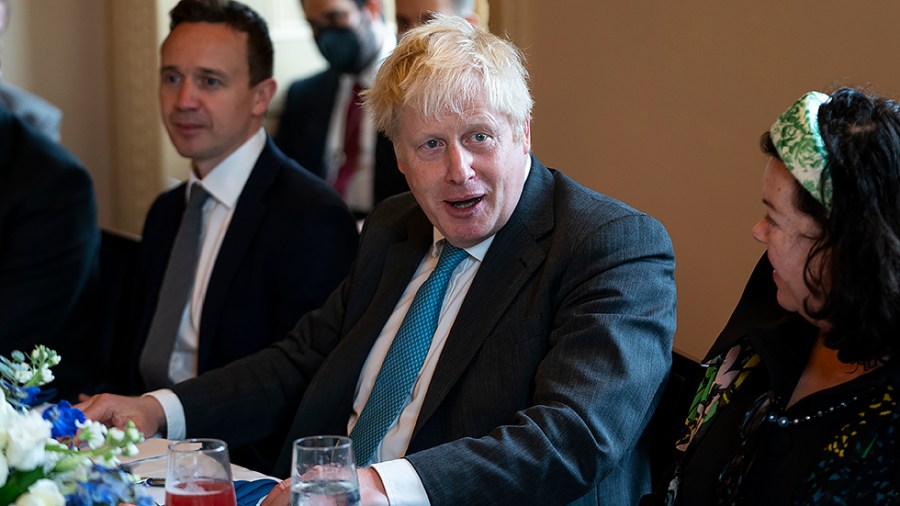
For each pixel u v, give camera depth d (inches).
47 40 193.9
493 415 71.6
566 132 126.4
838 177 52.9
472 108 71.5
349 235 105.2
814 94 56.7
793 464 57.7
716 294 109.0
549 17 126.6
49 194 126.9
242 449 99.1
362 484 62.0
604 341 67.9
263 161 107.5
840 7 94.0
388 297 82.0
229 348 103.2
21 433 43.1
